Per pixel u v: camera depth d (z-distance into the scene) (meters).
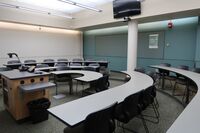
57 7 7.27
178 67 5.28
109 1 6.48
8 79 2.90
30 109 2.76
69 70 5.04
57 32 8.80
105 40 8.71
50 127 2.68
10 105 2.99
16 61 6.34
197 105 1.74
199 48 5.23
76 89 5.20
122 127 2.66
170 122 2.89
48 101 2.98
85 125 1.47
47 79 3.20
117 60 8.23
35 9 6.82
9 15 6.44
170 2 4.86
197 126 1.29
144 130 2.61
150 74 4.22
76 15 8.39
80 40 10.06
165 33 6.34
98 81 3.37
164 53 6.45
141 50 7.16
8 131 2.55
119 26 7.90
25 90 2.51
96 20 7.32
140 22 6.59
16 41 7.25
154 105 3.51
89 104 1.90
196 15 5.20
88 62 7.18
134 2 5.52
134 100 2.14
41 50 8.20
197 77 3.49
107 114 1.66
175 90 4.90
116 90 2.56
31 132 2.53
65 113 1.64
